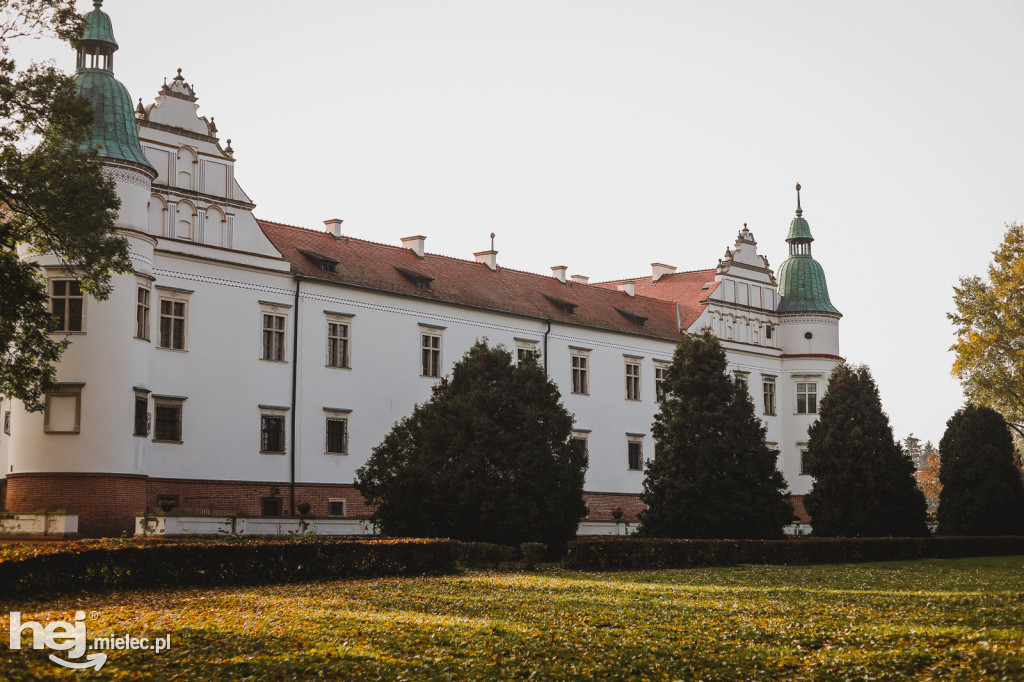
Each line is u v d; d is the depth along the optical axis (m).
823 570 39.53
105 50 45.03
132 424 43.22
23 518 39.38
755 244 79.19
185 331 47.00
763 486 48.34
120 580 25.84
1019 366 59.97
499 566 36.94
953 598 26.52
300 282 51.62
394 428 42.69
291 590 27.16
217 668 16.28
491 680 15.85
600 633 19.88
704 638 19.38
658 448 50.25
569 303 66.44
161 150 47.19
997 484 60.19
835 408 57.34
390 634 19.28
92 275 35.97
